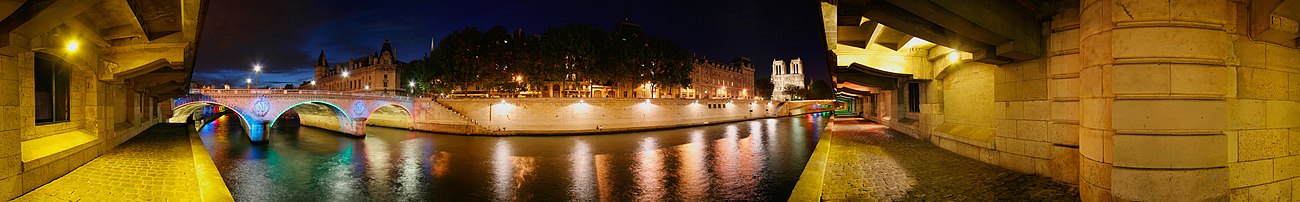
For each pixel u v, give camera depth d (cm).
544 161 2900
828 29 1315
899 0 770
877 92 3319
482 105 4762
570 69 5869
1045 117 927
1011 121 1044
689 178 2155
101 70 1386
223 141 3897
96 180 1084
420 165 2773
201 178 1120
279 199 1928
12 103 856
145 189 1008
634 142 4003
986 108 1255
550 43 5638
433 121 5056
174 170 1230
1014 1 860
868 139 1880
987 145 1154
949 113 1564
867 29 1488
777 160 2606
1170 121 600
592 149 3519
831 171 1116
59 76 1247
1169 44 598
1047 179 909
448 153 3325
